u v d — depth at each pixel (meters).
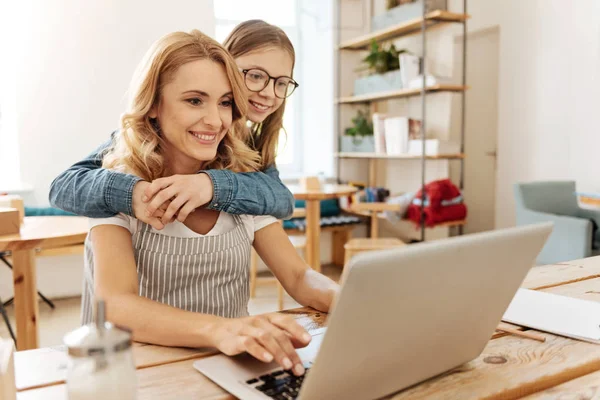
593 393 0.69
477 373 0.74
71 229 2.03
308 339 0.75
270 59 1.35
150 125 1.05
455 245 0.58
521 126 4.46
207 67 0.98
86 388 0.48
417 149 4.03
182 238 1.07
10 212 1.90
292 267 1.16
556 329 0.90
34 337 2.14
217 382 0.69
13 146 3.50
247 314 1.21
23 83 3.38
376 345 0.58
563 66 4.06
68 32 3.42
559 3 4.06
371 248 3.20
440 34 4.09
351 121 4.77
